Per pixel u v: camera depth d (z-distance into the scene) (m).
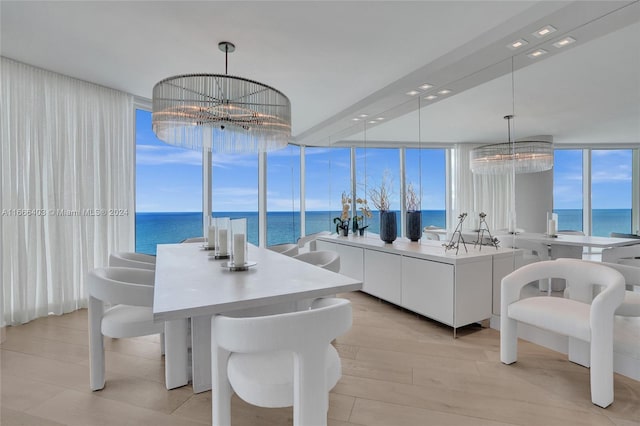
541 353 2.56
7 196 3.17
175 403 1.91
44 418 1.77
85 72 3.41
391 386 2.09
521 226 3.16
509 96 3.39
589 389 2.04
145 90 3.94
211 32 2.59
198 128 2.82
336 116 4.64
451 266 2.88
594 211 2.63
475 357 2.50
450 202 3.99
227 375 1.35
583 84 2.86
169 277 1.85
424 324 3.22
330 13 2.33
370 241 4.30
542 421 1.74
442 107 3.84
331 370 1.33
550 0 2.12
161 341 2.56
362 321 3.31
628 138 2.46
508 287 2.36
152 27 2.53
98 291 1.86
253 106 2.58
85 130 3.69
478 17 2.37
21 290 3.22
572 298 2.36
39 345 2.73
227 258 2.52
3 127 3.12
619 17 2.12
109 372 2.27
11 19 2.43
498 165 3.46
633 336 2.13
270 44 2.77
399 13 2.32
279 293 1.51
